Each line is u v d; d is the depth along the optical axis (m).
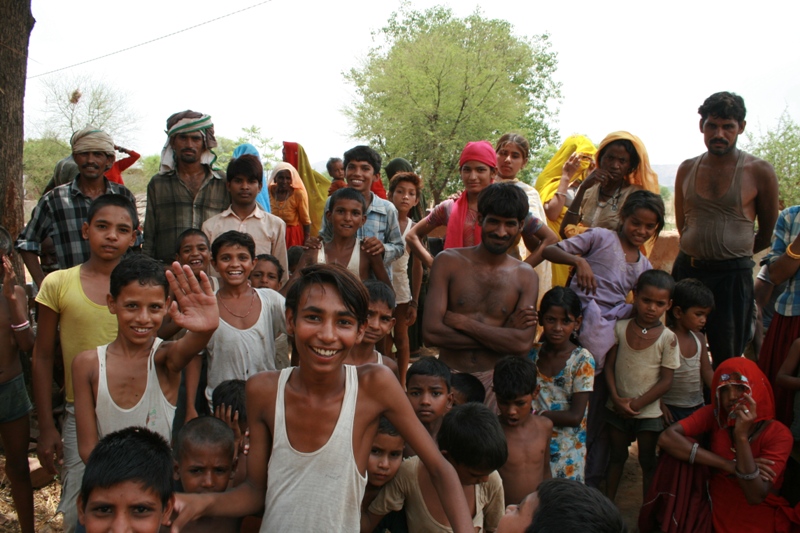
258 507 2.30
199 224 5.20
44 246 5.61
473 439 2.80
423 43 22.50
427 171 22.27
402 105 21.81
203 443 2.74
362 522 3.06
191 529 2.57
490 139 21.94
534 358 4.21
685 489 3.89
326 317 2.10
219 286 4.27
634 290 4.47
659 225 4.41
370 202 5.51
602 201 5.15
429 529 2.92
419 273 7.15
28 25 5.65
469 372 3.96
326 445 2.19
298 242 8.39
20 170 5.64
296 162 9.58
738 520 3.78
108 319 3.49
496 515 3.13
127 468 2.02
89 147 4.75
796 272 4.32
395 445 2.90
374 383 2.25
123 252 3.55
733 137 4.46
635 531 4.19
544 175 6.68
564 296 3.99
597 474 4.37
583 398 3.96
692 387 4.44
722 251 4.59
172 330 3.82
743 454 3.65
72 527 3.17
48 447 3.43
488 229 3.84
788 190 14.91
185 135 5.05
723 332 4.68
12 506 4.24
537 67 27.16
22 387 3.80
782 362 4.39
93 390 2.93
